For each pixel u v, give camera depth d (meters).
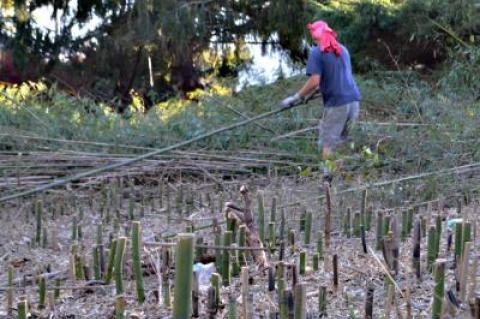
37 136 7.81
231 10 15.31
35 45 15.49
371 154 6.45
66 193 6.60
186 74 15.52
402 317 3.10
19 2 15.26
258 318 3.19
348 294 3.48
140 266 3.46
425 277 3.69
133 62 15.32
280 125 8.27
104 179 7.14
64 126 8.18
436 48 11.30
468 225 3.61
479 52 8.91
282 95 9.05
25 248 5.09
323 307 3.22
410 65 11.58
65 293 3.76
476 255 3.88
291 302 2.74
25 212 6.26
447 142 6.97
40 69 15.60
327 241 4.37
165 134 8.06
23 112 8.27
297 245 4.52
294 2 14.74
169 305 3.45
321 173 6.75
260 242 4.08
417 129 7.37
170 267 3.94
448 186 6.05
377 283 3.62
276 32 15.48
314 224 5.04
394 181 6.00
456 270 3.53
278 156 7.86
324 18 11.91
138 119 8.46
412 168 6.96
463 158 6.84
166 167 7.41
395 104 8.60
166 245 3.76
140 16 14.43
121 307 2.91
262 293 3.53
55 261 4.66
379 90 8.82
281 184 6.69
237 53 15.74
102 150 7.97
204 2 14.98
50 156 7.25
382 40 11.55
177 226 5.64
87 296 3.71
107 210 5.98
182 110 8.67
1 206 6.50
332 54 6.73
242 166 7.67
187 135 8.06
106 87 15.39
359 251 4.29
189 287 2.24
